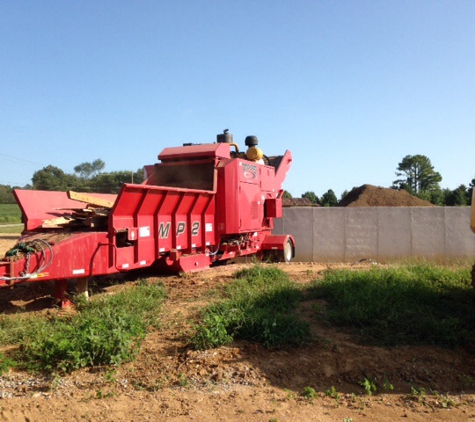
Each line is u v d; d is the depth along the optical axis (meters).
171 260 10.34
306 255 21.09
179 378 5.28
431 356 6.18
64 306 8.21
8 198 91.00
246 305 7.21
